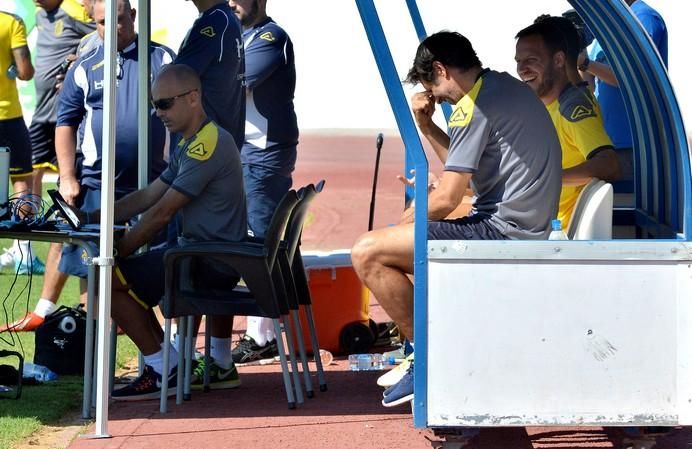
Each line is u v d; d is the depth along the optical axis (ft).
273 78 91.97
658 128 67.15
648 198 72.02
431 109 73.97
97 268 72.74
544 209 62.13
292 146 93.66
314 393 74.18
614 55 72.13
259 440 62.49
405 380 63.10
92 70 85.35
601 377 56.44
